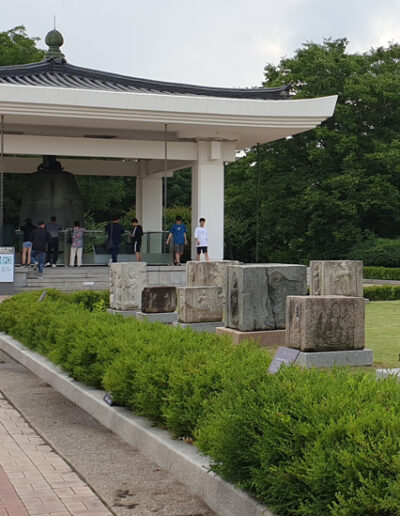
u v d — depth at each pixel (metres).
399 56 38.22
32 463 6.19
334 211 34.84
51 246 25.16
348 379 5.30
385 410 4.45
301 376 5.55
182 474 5.73
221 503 5.04
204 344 7.94
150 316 14.71
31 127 25.52
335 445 4.22
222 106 23.66
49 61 26.84
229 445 4.91
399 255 32.28
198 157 26.22
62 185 28.06
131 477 5.87
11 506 5.13
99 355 8.66
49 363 10.67
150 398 6.77
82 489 5.53
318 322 9.69
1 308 14.84
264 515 4.52
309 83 35.56
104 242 25.98
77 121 23.81
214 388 6.15
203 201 26.22
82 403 8.52
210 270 16.58
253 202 37.84
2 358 12.41
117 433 7.27
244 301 11.66
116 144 25.47
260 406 5.00
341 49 37.50
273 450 4.54
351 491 3.94
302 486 4.32
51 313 11.96
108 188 41.38
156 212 32.06
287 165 37.09
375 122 36.28
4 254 21.36
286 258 37.91
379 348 11.50
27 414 8.19
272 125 24.50
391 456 3.90
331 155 35.84
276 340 11.75
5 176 38.69
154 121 23.55
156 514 5.05
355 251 33.91
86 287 23.20
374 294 20.94
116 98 22.73
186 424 6.20
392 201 34.47
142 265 15.86
